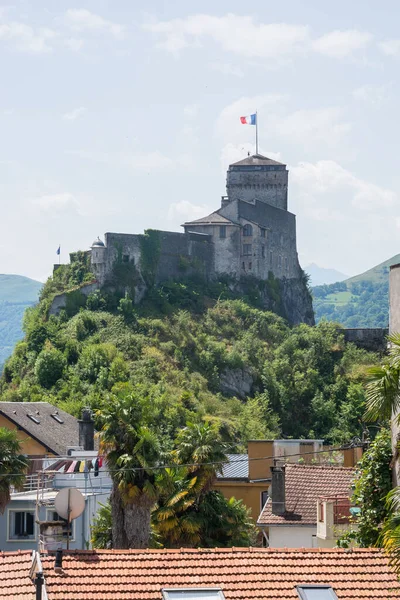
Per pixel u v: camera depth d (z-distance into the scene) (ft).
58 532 208.85
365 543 172.35
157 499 241.35
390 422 180.24
